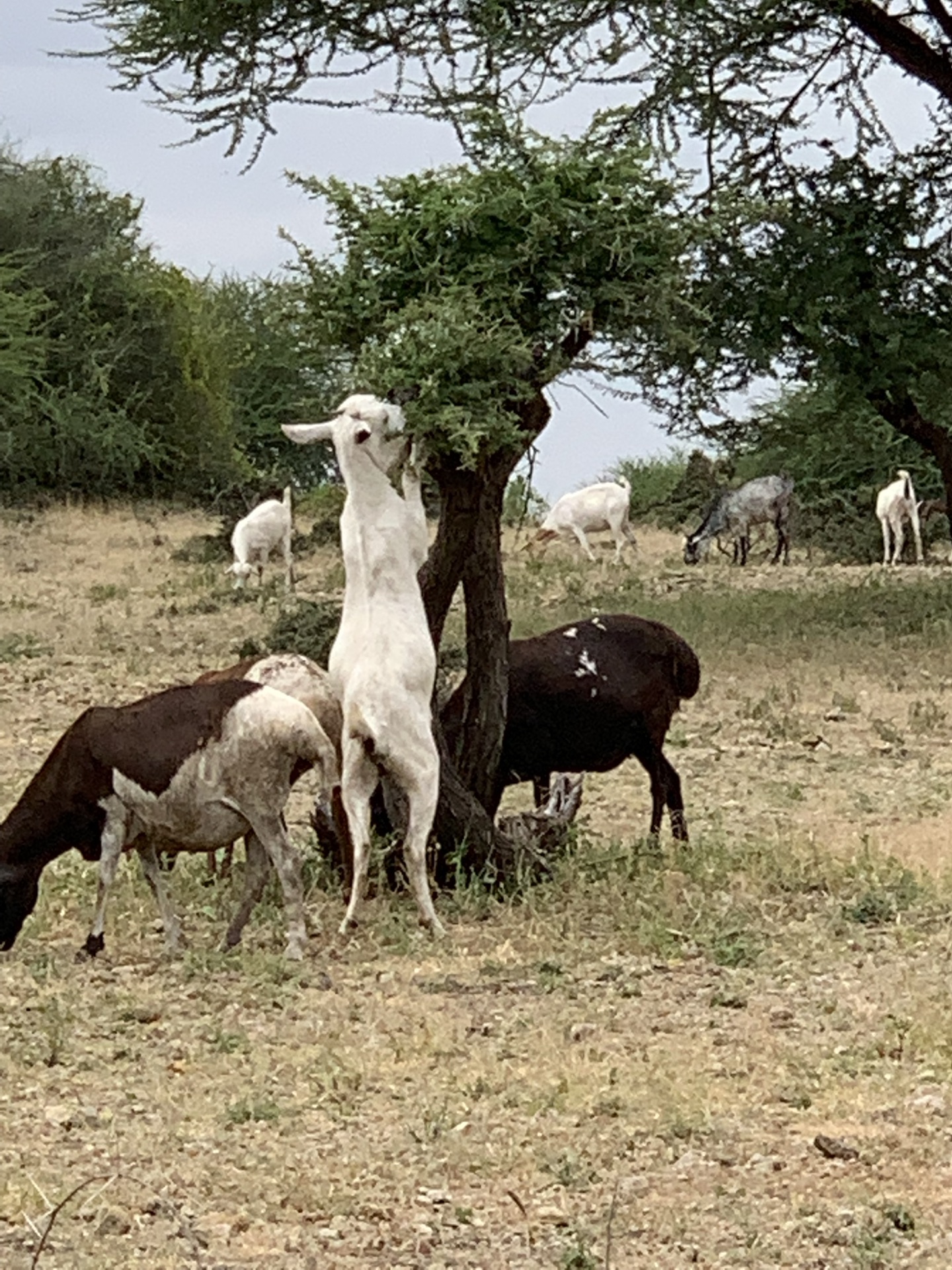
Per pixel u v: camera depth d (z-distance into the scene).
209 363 51.62
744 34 19.45
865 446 27.61
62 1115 7.49
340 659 10.65
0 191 51.31
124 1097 7.79
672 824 12.46
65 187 52.47
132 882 11.52
